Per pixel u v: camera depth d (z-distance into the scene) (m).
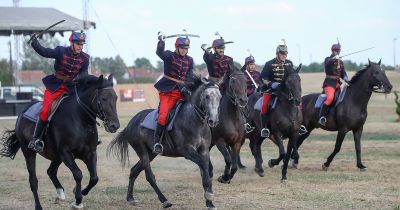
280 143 15.27
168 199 13.05
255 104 16.19
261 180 15.51
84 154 11.58
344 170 17.11
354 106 16.86
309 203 12.28
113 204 12.60
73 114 11.33
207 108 11.07
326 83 17.59
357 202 12.29
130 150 23.88
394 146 22.61
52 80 11.87
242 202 12.53
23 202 13.07
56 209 12.23
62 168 18.55
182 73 12.20
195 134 11.48
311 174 16.38
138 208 12.20
